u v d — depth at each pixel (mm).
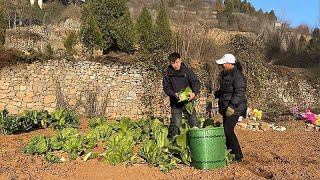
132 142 7113
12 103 17312
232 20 46250
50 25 33625
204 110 18047
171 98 7219
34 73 17641
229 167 6242
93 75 18172
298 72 24328
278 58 32969
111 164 6328
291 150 8422
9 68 17375
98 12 22422
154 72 18375
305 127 14547
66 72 17969
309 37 44219
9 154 6965
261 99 20891
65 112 10602
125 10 23016
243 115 6645
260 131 12352
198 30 22984
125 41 22234
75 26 32969
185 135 6453
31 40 27141
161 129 7215
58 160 6508
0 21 20703
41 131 9914
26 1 39469
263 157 7348
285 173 6094
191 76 7016
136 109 18219
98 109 17859
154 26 23156
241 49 21047
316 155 7945
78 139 7145
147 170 6039
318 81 24172
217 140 6168
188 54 20562
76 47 23250
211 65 18719
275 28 36562
